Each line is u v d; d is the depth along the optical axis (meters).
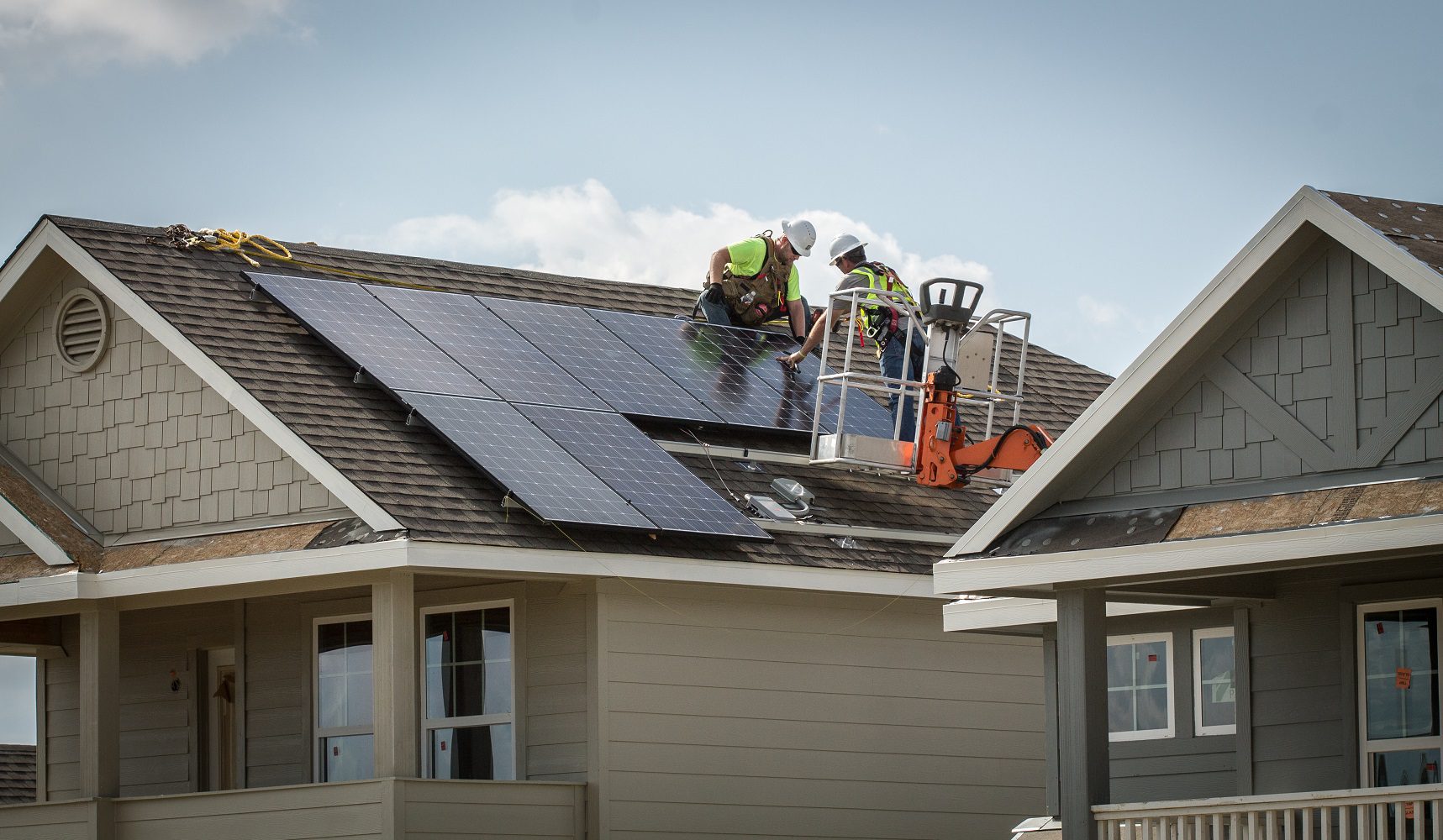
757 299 29.86
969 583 18.92
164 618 26.84
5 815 23.48
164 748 26.56
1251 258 17.75
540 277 29.95
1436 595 19.08
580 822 22.81
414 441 23.19
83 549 24.56
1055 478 19.00
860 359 30.02
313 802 21.56
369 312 25.44
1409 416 17.00
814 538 24.91
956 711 26.06
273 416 22.80
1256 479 17.95
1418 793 16.38
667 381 26.58
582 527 22.33
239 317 24.91
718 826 23.78
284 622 25.16
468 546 21.53
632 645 23.52
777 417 26.69
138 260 25.53
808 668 24.95
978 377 25.28
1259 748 20.42
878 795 25.16
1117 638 22.89
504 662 23.83
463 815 21.72
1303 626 20.23
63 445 25.86
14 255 25.95
